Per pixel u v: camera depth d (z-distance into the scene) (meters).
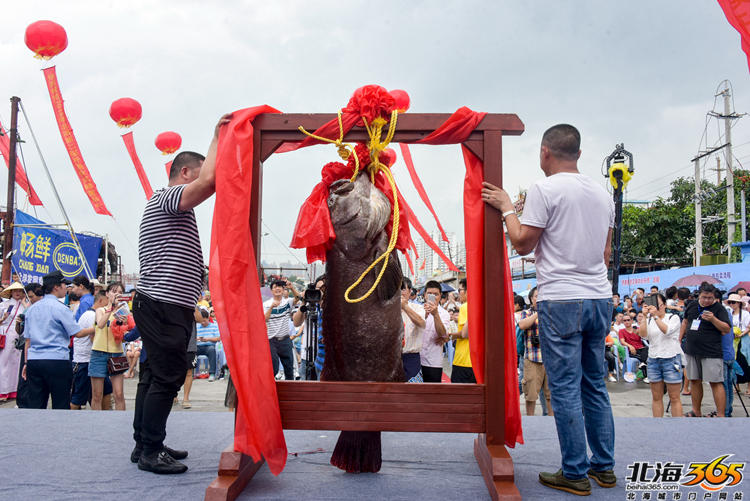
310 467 2.88
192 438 3.40
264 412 2.41
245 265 2.45
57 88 6.86
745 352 7.60
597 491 2.50
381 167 2.74
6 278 10.67
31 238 12.52
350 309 2.62
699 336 6.16
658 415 6.15
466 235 2.80
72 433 3.49
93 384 5.82
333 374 2.74
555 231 2.51
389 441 3.43
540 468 2.86
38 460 2.92
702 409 7.78
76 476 2.66
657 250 23.78
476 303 2.77
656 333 6.11
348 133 2.67
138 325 2.75
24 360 5.89
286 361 7.09
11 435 3.43
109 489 2.48
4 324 7.47
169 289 2.71
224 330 2.37
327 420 2.55
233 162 2.45
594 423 2.57
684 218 23.64
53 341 5.34
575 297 2.45
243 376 2.35
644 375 10.76
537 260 2.62
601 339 2.56
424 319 5.32
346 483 2.61
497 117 2.68
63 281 5.58
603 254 2.56
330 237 2.54
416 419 2.56
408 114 2.66
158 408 2.72
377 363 2.67
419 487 2.55
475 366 2.80
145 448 2.74
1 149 11.21
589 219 2.50
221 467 2.41
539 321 2.59
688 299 7.50
